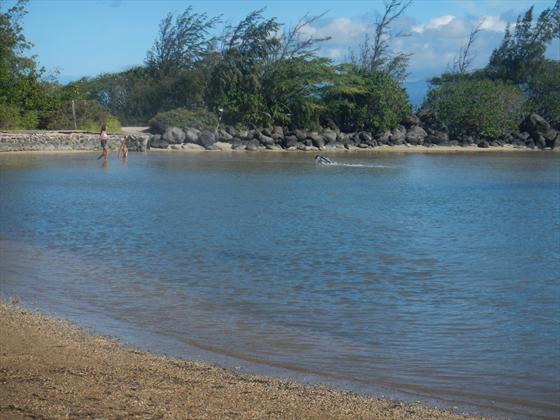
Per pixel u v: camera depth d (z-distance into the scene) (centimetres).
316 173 3941
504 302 1179
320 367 843
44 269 1384
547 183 3597
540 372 836
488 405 728
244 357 875
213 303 1146
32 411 604
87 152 5212
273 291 1234
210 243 1717
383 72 7244
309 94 6762
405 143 7106
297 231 1931
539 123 7588
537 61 8300
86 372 746
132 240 1741
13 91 5472
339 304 1154
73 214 2191
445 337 975
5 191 2819
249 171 3969
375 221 2166
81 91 6078
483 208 2553
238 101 6575
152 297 1175
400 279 1353
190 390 704
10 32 5525
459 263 1520
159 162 4531
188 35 7112
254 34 6744
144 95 6894
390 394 754
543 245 1761
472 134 7512
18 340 880
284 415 649
